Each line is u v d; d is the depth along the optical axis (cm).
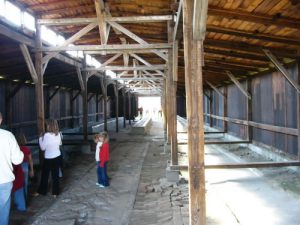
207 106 1898
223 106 1431
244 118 1107
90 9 826
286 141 766
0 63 784
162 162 902
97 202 541
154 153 1064
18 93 1069
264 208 491
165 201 535
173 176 664
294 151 722
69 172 777
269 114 866
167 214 470
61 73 1109
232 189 602
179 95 2591
